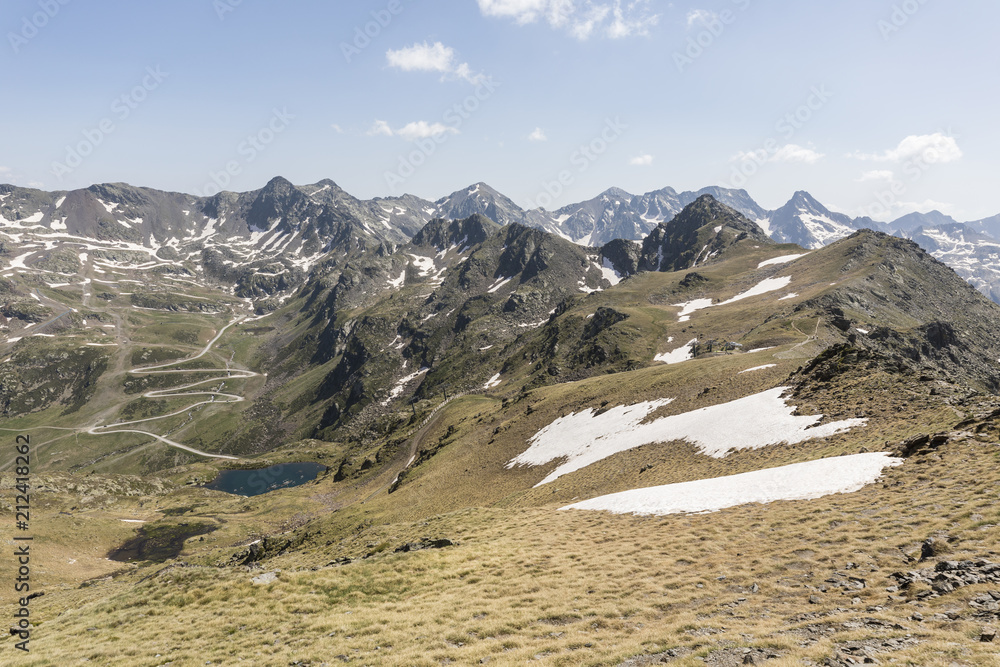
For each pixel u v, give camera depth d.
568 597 24.62
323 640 23.72
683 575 24.86
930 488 27.53
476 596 26.62
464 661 19.61
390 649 21.83
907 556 21.33
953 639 14.12
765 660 15.35
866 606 18.06
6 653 27.95
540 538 35.66
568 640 19.91
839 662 14.22
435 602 26.58
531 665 18.17
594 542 32.94
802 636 16.56
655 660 16.83
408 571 31.77
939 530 22.53
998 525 21.09
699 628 19.05
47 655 26.28
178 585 33.69
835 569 22.09
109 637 27.88
